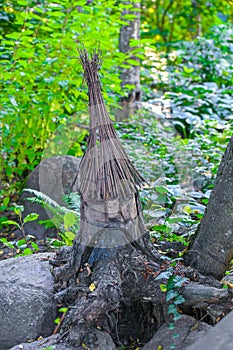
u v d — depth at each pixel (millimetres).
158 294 2646
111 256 2680
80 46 4727
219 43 8133
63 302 2738
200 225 2828
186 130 6020
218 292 2553
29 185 4578
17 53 4508
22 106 4832
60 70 5020
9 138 4988
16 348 2516
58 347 2475
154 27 10273
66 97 4930
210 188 4422
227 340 1750
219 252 2717
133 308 2842
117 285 2568
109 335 2600
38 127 5047
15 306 2736
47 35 5559
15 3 5418
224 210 2658
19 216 4465
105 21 5438
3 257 4020
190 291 2602
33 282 2850
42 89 4828
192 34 10297
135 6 5910
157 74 7371
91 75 2604
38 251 3898
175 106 6332
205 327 2584
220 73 7676
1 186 5043
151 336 2793
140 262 2691
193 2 9766
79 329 2504
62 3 4637
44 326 2723
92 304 2504
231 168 2635
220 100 6457
